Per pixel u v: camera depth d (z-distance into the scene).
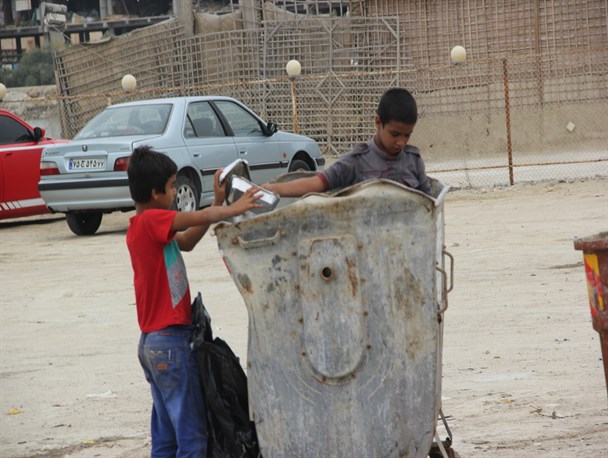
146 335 7.68
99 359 13.69
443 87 44.72
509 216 24.39
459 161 43.09
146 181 7.79
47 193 25.12
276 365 7.02
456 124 44.50
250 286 6.99
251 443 7.53
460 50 33.97
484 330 13.87
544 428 9.82
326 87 45.31
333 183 7.73
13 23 72.38
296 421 7.04
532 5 43.62
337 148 45.22
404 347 6.93
